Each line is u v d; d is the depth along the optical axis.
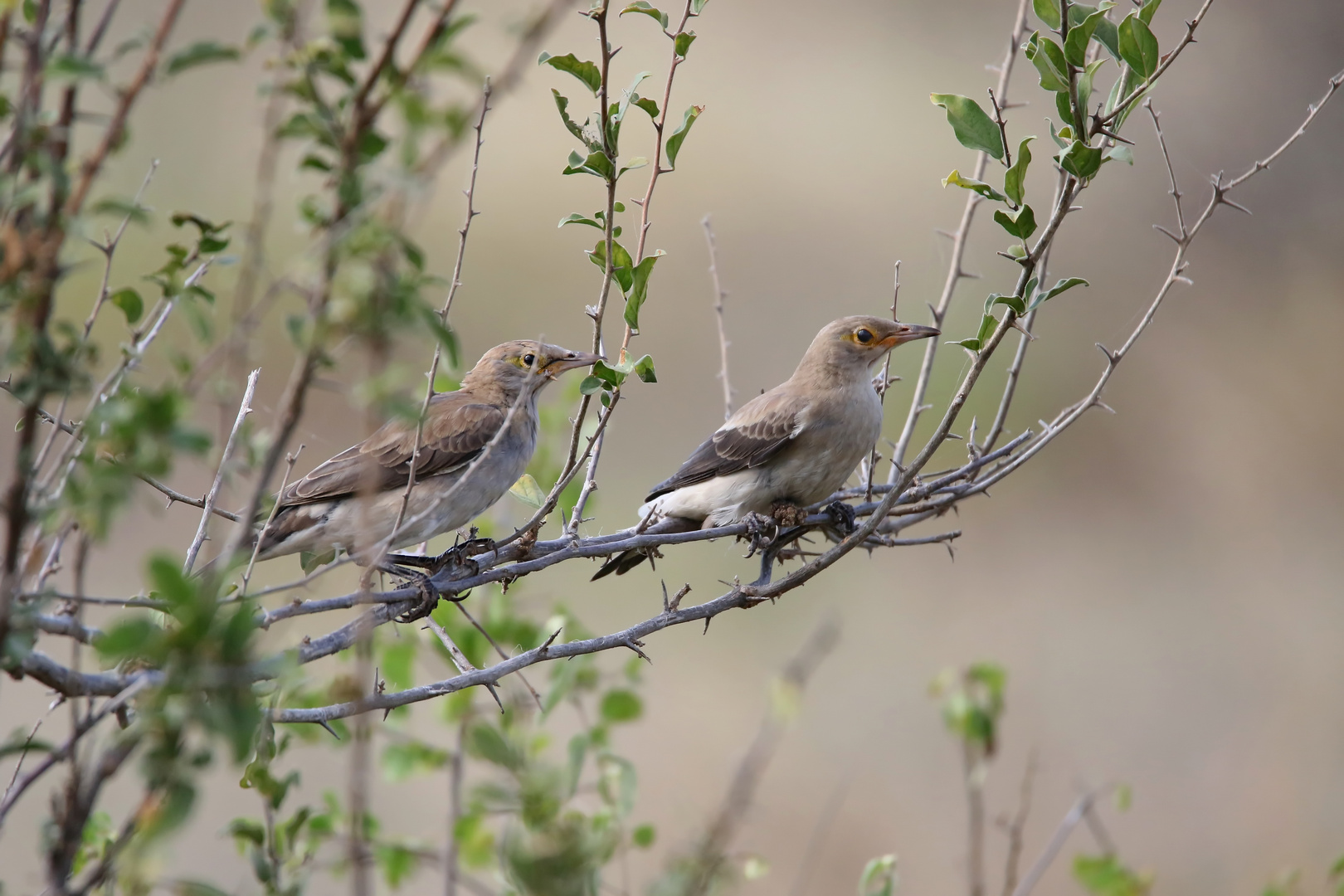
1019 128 27.25
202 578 5.67
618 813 8.58
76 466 5.21
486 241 24.89
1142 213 28.25
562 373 10.90
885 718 18.73
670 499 11.63
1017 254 7.53
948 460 22.95
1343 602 21.56
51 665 5.14
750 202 25.94
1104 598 21.78
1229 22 29.23
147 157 15.63
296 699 8.96
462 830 9.23
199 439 4.56
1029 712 19.11
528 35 4.59
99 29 4.89
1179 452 25.16
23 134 4.61
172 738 4.52
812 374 11.42
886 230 25.84
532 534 8.28
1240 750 18.25
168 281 5.74
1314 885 15.68
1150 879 10.18
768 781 17.27
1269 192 28.33
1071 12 7.91
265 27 4.57
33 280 4.53
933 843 16.55
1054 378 25.86
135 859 4.61
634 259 8.72
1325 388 25.48
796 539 11.12
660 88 25.95
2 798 5.61
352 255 4.43
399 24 4.48
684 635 19.58
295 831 7.58
